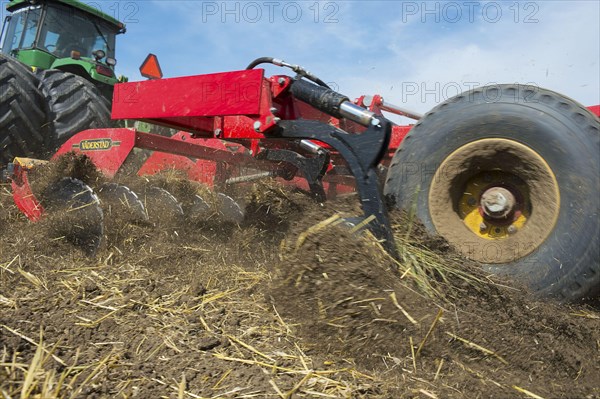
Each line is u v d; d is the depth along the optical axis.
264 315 2.04
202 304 2.17
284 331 1.91
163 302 2.20
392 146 3.28
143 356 1.70
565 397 1.54
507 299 1.93
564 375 1.70
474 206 2.30
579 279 1.94
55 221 2.98
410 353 1.71
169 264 2.76
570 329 1.89
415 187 2.29
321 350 1.78
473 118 2.20
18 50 6.23
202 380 1.55
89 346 1.75
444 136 2.26
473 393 1.53
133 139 3.23
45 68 6.21
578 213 1.95
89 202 3.02
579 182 1.96
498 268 2.10
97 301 2.16
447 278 1.96
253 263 2.84
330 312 1.82
